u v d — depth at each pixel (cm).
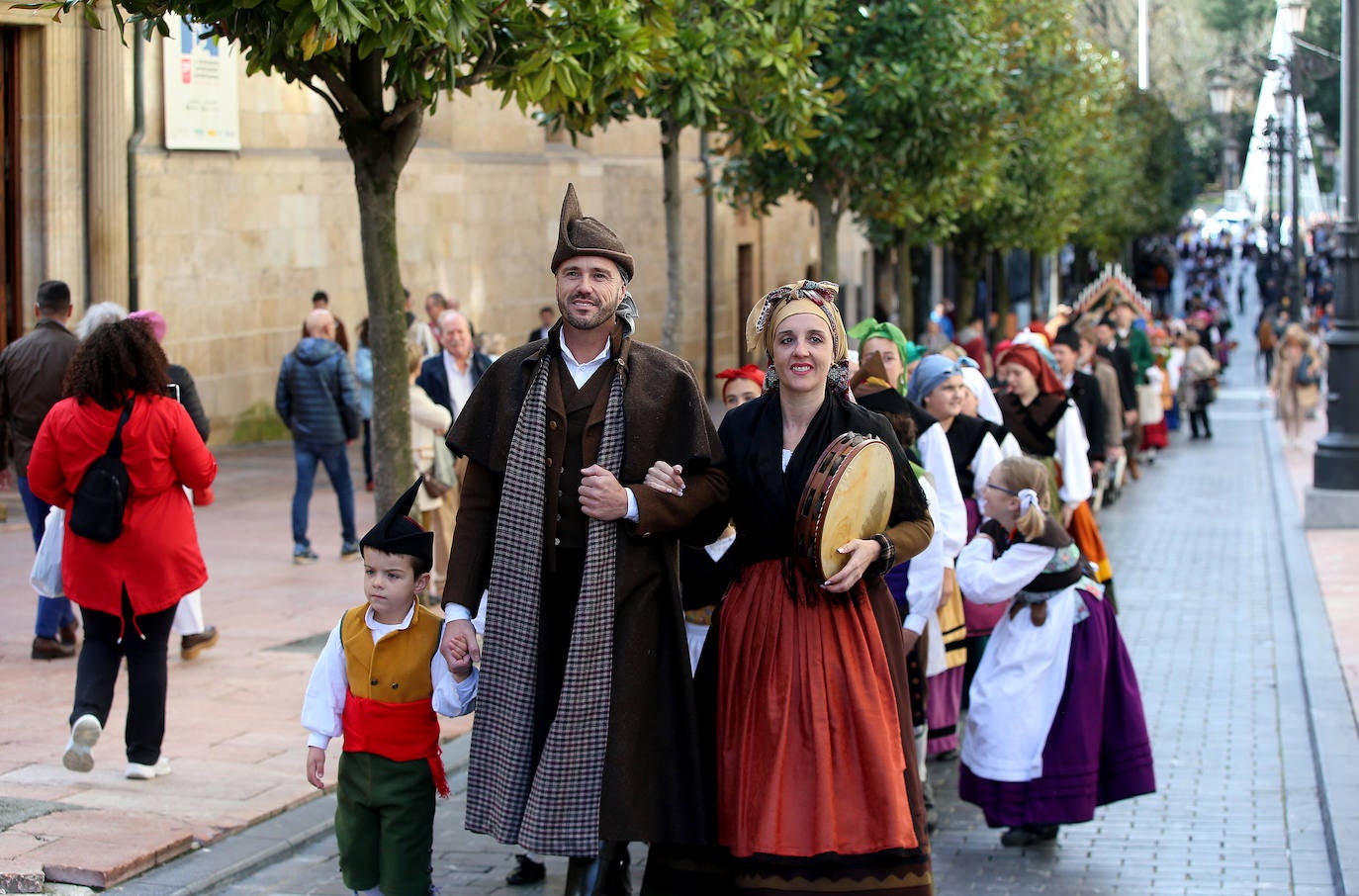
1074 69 2475
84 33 1692
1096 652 677
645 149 2869
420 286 2330
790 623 482
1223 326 4872
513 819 472
